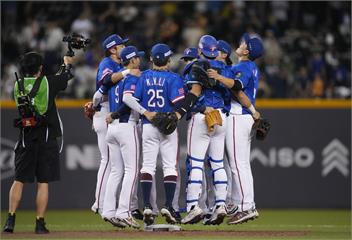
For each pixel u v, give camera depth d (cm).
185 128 5519
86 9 7350
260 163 5800
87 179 5759
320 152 5831
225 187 3800
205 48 3806
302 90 6619
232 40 7106
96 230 3931
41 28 7200
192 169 3788
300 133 5816
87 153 5762
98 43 6981
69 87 6481
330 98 6594
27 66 3738
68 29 7244
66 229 4075
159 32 7169
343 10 7525
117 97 3816
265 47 6938
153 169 3772
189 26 7244
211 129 3709
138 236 3556
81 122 5750
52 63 6769
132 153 3812
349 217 5203
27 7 7338
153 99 3722
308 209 5819
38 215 3731
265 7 7550
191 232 3769
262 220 4956
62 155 5759
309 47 7125
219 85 3794
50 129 3756
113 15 7288
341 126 5828
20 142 3756
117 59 3938
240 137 3866
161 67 3750
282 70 6856
